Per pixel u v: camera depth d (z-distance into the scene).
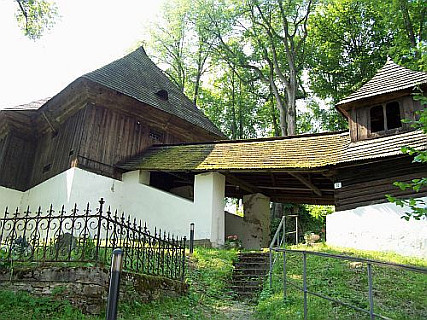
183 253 9.53
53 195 16.81
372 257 11.64
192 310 8.21
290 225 26.17
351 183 14.13
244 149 16.33
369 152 13.91
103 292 6.76
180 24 33.50
